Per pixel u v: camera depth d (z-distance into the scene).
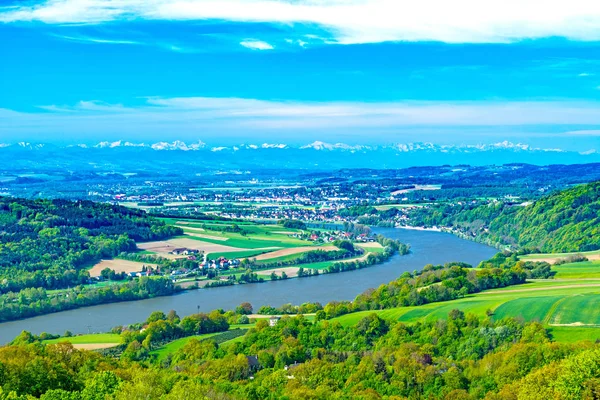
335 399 139.62
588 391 120.06
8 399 116.25
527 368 145.75
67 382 138.00
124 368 164.75
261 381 160.25
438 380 150.62
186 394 125.31
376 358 166.62
